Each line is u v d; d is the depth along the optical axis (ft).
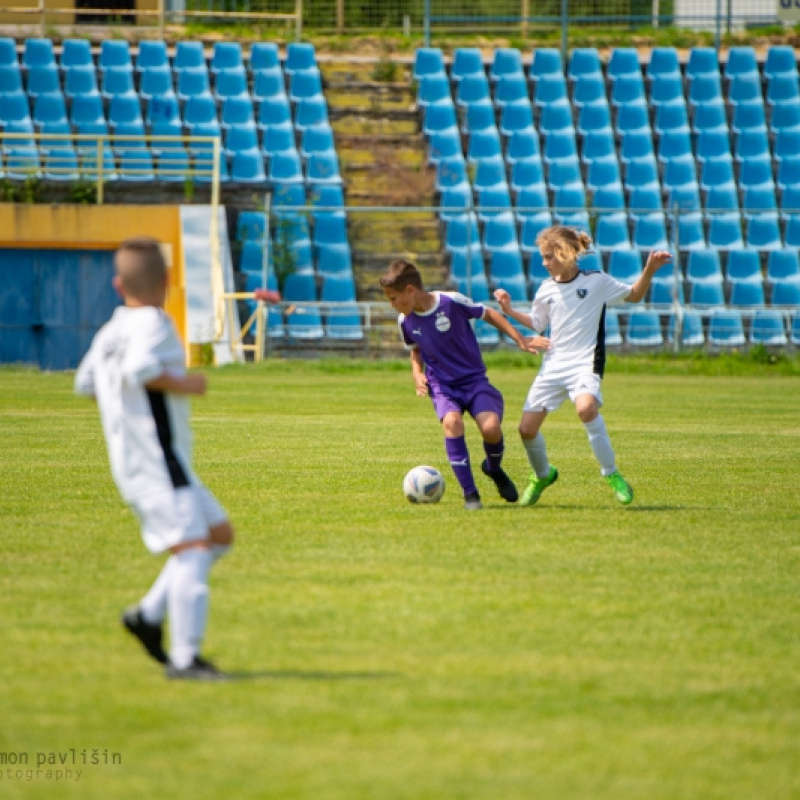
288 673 46.75
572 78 348.18
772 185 315.58
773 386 216.74
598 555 69.72
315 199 296.51
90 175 291.38
